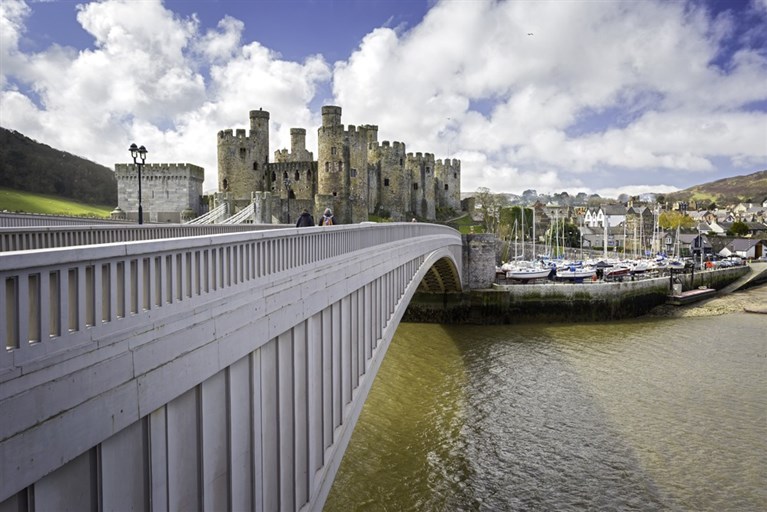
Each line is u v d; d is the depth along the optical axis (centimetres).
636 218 14675
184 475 656
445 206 11512
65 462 464
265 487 879
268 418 892
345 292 1293
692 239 12156
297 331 1006
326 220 1844
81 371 481
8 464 410
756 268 8400
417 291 5453
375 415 2648
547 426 2580
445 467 2153
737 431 2539
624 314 5675
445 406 2809
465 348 4169
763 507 1916
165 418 617
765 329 5041
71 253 465
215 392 722
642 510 1903
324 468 1138
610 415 2731
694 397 3016
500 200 13062
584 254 10306
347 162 7525
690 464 2220
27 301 436
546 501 1945
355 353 1452
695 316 5831
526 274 6425
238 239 747
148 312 571
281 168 8288
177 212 7444
